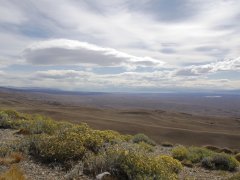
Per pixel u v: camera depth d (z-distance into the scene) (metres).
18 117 23.19
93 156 8.97
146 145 16.70
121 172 8.14
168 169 9.79
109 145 10.76
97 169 8.30
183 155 15.05
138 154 8.98
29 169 8.42
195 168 12.88
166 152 16.58
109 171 8.16
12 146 10.36
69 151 9.39
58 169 8.63
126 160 8.38
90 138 10.88
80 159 9.44
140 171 8.04
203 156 14.78
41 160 9.34
